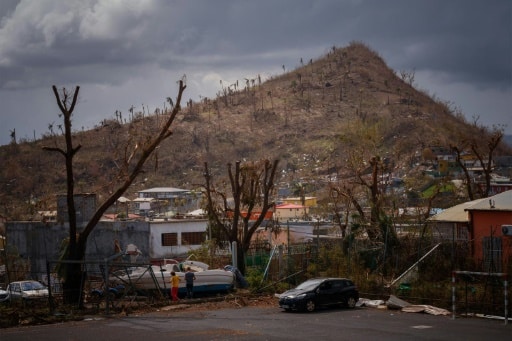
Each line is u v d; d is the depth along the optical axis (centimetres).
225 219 5316
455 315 2756
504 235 3225
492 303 2786
